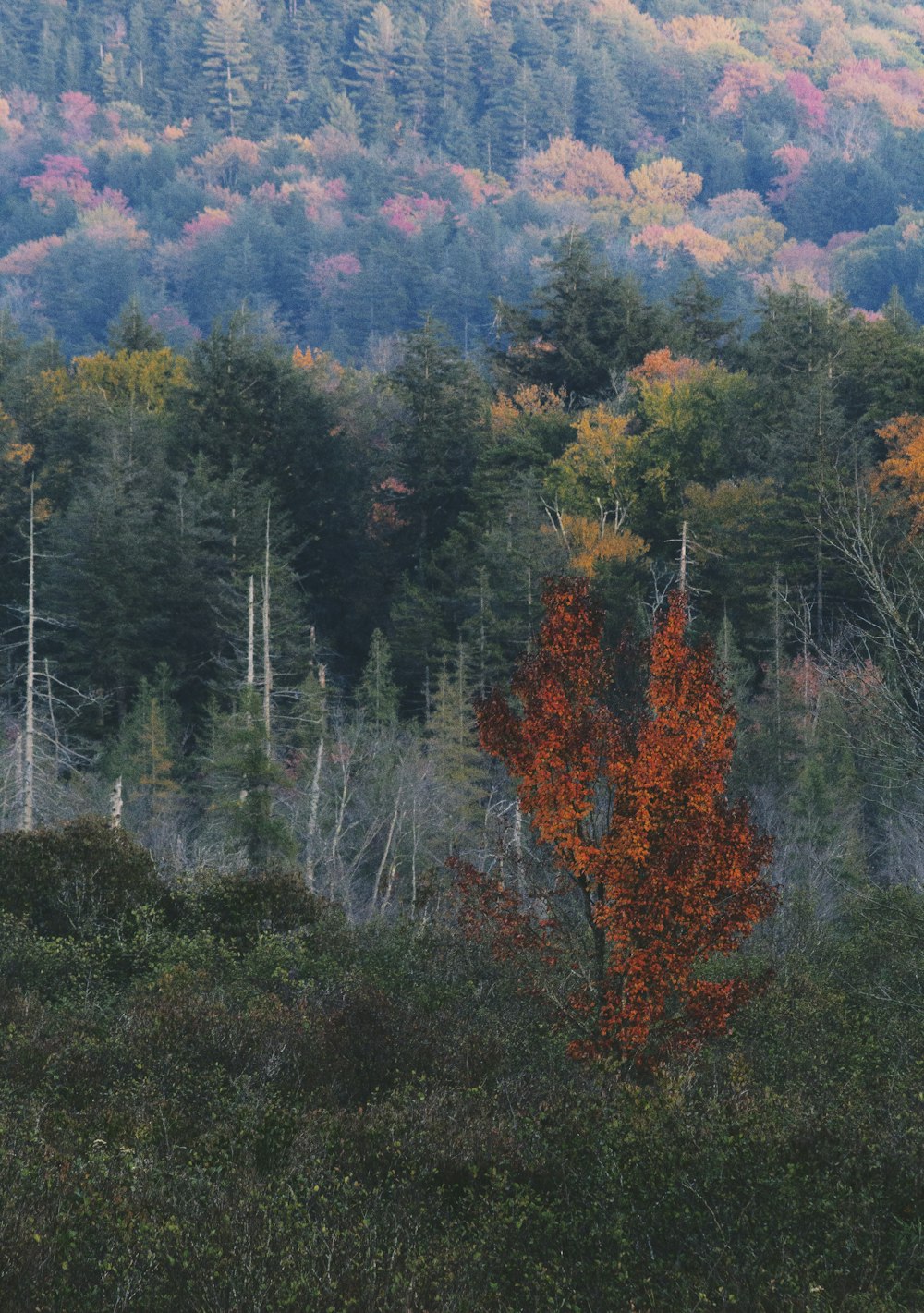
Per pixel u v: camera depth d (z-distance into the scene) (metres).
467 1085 14.84
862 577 15.27
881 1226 9.62
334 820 55.09
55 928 22.16
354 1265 8.41
